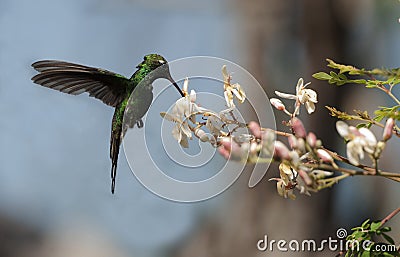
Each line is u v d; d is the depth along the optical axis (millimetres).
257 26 15602
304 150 4328
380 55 15195
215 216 15305
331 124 14852
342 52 15211
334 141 14938
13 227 16719
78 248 16016
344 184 15234
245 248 14914
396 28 14750
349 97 14727
